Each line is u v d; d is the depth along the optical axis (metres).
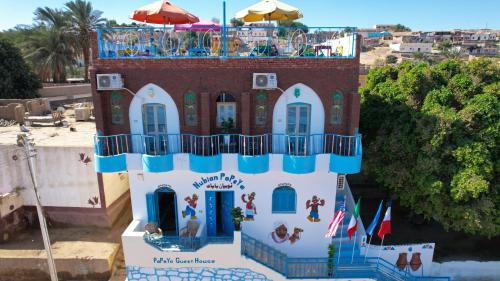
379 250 15.91
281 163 14.45
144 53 14.69
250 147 14.91
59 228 20.39
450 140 15.95
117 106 14.80
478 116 15.66
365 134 19.83
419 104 17.88
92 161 19.11
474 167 15.05
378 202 23.45
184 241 14.80
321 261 15.58
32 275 18.09
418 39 140.62
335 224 14.06
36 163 19.44
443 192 15.63
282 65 14.07
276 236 16.12
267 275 15.01
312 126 14.83
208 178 15.34
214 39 15.09
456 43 142.88
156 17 15.89
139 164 14.60
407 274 16.19
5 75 36.06
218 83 14.31
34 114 30.91
